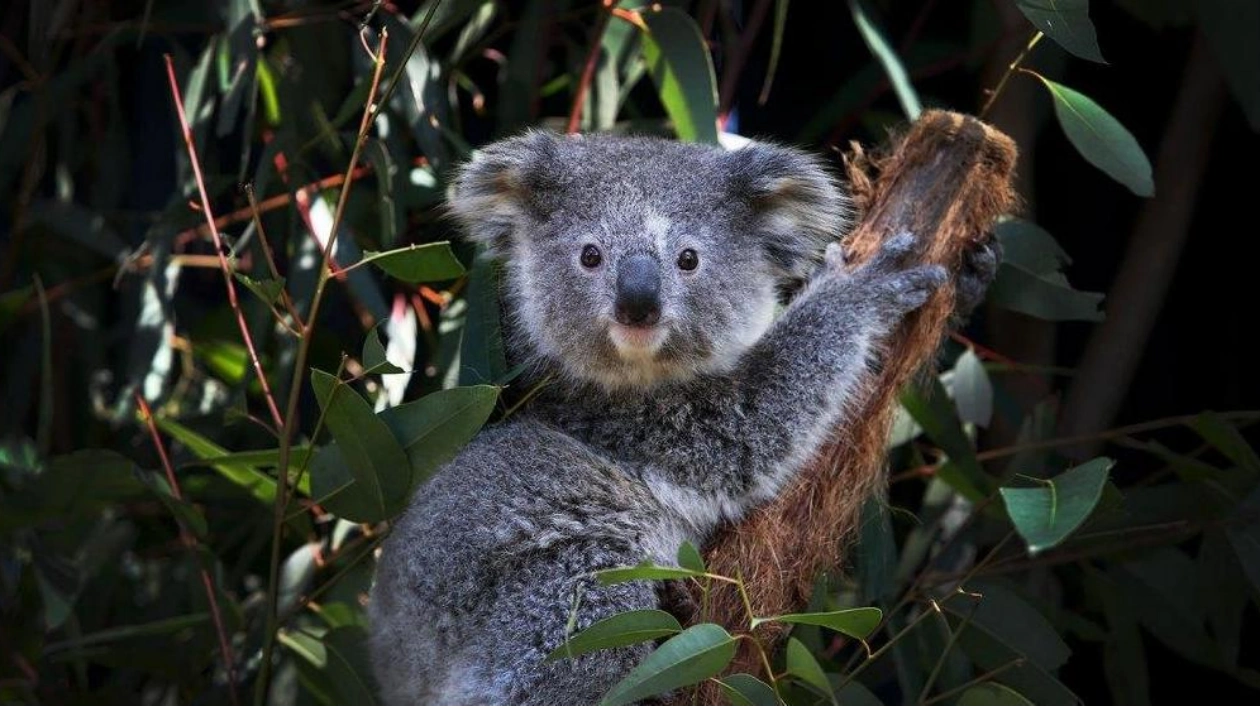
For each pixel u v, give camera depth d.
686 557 4.48
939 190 5.71
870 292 5.68
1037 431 6.70
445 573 5.37
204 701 6.78
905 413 6.68
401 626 5.48
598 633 4.57
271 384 7.36
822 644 6.32
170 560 7.60
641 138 6.21
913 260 5.66
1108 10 8.03
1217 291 8.16
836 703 4.64
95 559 7.09
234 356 7.49
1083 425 7.50
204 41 7.93
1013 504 4.64
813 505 5.59
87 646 6.95
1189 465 6.32
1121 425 8.23
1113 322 7.56
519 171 5.96
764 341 5.92
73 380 8.12
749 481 5.72
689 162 5.99
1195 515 6.36
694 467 5.74
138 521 7.59
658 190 5.84
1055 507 4.57
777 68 8.23
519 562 5.39
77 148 8.44
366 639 6.02
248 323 7.39
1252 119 6.54
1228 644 6.34
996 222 6.03
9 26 8.30
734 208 5.99
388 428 5.18
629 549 5.50
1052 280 6.24
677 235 5.77
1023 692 5.75
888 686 7.47
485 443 5.68
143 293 7.09
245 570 7.11
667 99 6.68
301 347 5.19
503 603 5.32
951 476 6.54
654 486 5.71
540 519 5.46
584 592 5.33
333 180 6.71
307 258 6.65
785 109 8.29
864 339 5.66
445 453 5.24
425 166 7.21
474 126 8.31
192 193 6.72
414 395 7.44
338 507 5.41
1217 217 8.14
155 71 8.24
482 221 6.09
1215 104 7.47
